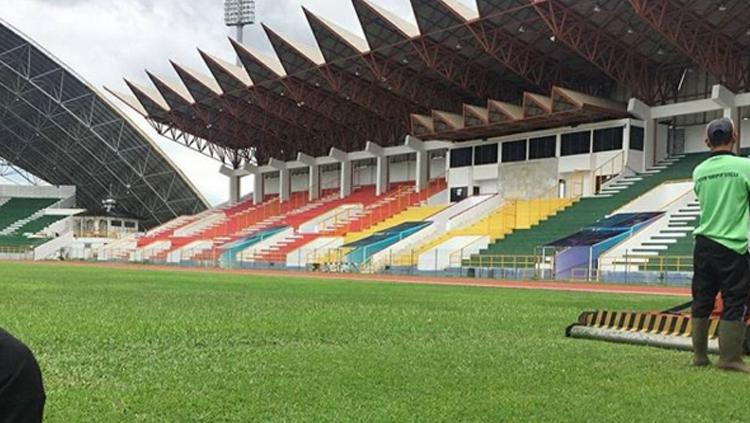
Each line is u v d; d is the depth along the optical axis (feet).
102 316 33.47
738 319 19.25
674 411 14.62
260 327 29.50
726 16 120.67
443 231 168.55
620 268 111.96
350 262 161.79
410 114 188.14
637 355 22.03
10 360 6.07
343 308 41.86
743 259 19.15
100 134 275.59
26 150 306.35
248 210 258.57
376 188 228.22
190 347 23.31
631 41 137.80
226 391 16.06
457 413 14.21
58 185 330.54
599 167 152.05
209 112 228.02
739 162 18.94
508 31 141.28
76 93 256.11
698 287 20.07
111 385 16.62
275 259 187.32
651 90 150.10
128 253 234.17
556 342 25.44
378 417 13.82
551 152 162.30
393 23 153.99
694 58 128.77
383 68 170.91
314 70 183.73
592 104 143.64
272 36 179.32
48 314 34.19
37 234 268.62
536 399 15.51
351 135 230.27
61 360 20.21
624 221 129.80
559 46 145.79
